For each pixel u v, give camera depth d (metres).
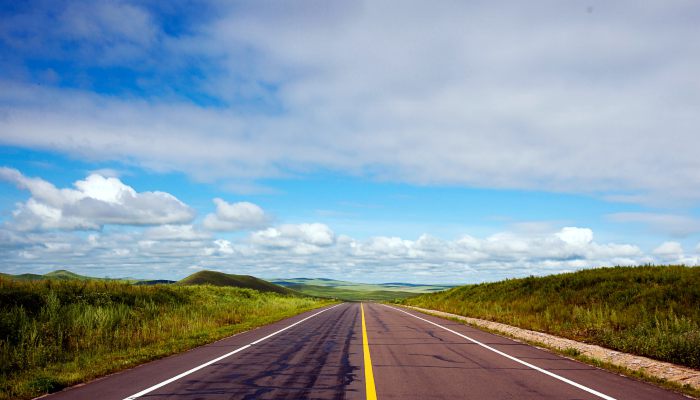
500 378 8.14
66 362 10.48
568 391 7.12
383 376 8.30
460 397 6.67
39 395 7.11
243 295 45.28
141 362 10.19
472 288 44.44
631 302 20.19
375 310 38.28
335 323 22.09
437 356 10.93
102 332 14.09
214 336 15.30
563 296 25.36
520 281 35.34
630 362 10.23
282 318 26.20
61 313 15.27
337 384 7.59
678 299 18.59
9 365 9.57
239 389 7.21
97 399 6.64
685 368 9.50
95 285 21.56
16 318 13.01
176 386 7.46
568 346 12.95
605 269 29.75
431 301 49.31
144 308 21.06
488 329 18.22
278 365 9.55
